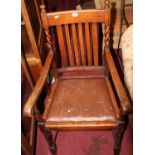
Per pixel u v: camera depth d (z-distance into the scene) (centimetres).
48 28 110
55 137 135
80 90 114
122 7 152
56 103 108
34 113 93
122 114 90
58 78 126
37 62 131
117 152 117
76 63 124
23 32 117
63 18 106
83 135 138
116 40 179
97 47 116
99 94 111
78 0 258
